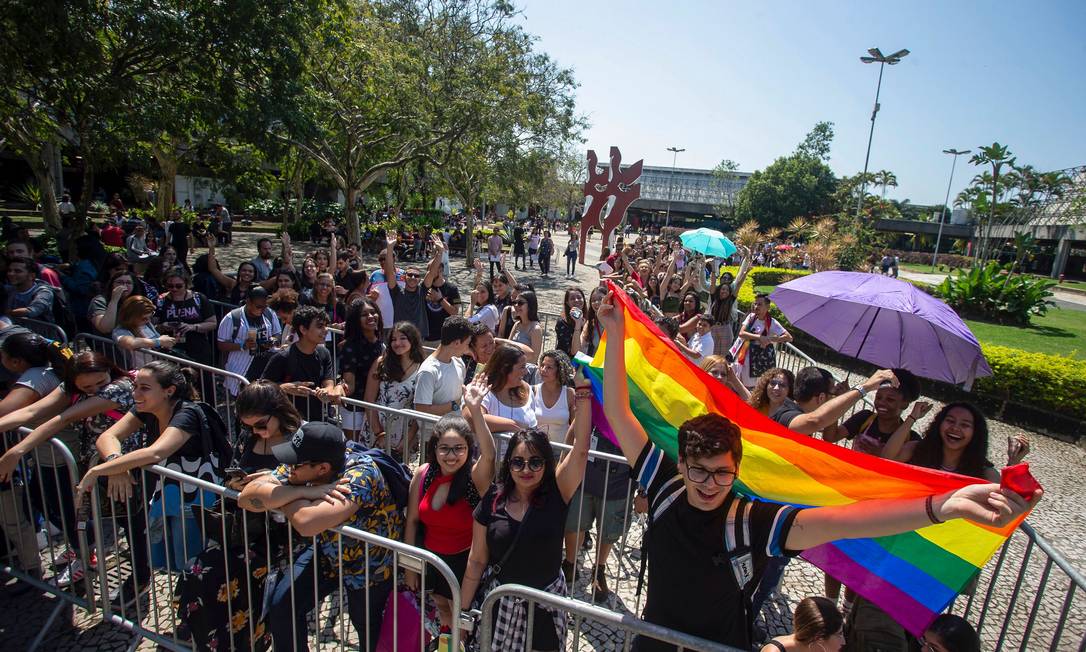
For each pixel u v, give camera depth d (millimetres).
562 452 3877
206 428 3406
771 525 2010
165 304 6492
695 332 7766
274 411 3209
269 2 9086
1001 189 43781
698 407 2490
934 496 1781
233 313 5824
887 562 2533
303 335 4746
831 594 4082
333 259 8805
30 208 28484
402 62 16188
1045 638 4098
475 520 2969
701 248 10250
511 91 17969
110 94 8195
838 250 27078
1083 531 5797
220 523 3412
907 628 2518
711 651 2035
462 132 17750
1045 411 9133
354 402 4508
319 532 2691
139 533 3725
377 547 3047
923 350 3938
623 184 18625
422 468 3279
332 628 3658
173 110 9023
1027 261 47812
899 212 79562
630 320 2680
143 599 3750
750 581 2154
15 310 6004
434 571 3215
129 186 33375
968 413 3438
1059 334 18719
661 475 2318
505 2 18531
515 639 2863
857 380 11555
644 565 2348
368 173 18312
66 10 7352
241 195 31266
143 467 3146
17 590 3730
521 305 6176
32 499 3916
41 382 3812
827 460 2195
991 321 20578
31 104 10906
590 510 4043
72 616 3547
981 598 4504
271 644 3273
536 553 2848
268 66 9758
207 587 3020
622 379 2436
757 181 59500
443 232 27922
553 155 21969
